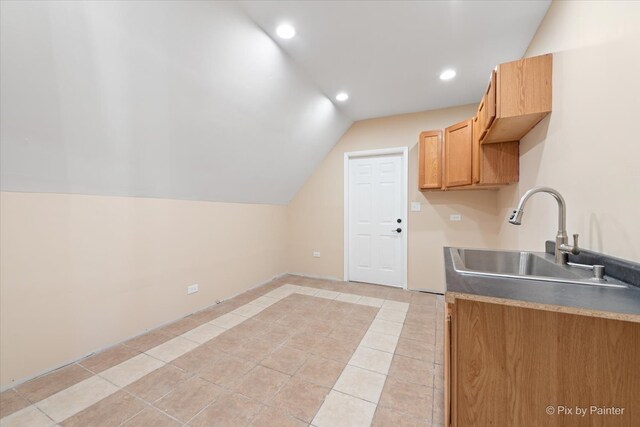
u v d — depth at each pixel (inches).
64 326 70.7
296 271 166.4
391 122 140.8
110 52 56.6
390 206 143.5
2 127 52.4
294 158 136.3
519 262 65.7
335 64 92.3
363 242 149.6
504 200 110.4
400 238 140.8
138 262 88.0
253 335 87.6
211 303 114.7
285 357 74.7
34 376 65.0
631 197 38.5
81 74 55.5
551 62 63.3
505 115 66.5
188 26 63.1
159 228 94.4
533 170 76.2
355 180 151.5
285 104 104.3
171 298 98.3
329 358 74.2
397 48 83.5
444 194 130.9
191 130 83.9
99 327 77.8
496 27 73.8
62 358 70.0
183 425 51.2
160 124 75.5
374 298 123.6
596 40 46.4
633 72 37.8
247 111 93.7
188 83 72.6
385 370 68.8
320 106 119.9
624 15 39.4
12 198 62.1
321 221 158.7
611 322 30.5
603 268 38.6
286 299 122.3
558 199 49.8
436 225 132.2
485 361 35.1
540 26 72.1
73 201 72.4
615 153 41.8
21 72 48.8
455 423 36.4
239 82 83.0
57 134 59.9
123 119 67.7
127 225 85.0
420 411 54.8
